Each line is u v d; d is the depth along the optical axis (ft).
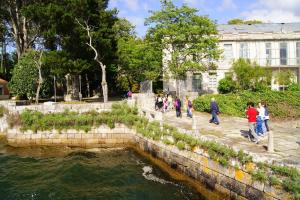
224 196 39.99
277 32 120.57
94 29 104.22
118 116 76.89
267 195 33.53
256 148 42.73
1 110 86.53
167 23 97.66
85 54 104.32
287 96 86.17
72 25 98.99
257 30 127.65
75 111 79.30
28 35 137.39
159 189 47.09
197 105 87.45
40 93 121.39
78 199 44.75
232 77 105.19
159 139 58.08
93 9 102.99
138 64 126.11
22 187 49.75
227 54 118.93
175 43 98.89
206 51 96.43
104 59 108.17
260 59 118.21
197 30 94.53
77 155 68.59
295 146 43.98
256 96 86.84
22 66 115.34
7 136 79.36
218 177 41.27
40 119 77.82
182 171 49.90
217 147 41.55
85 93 162.20
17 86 113.60
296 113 79.97
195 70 101.45
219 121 69.62
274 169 33.09
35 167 60.23
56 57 98.78
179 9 96.48
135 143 71.87
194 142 46.65
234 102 84.53
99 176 54.13
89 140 76.48
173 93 112.78
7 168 59.77
